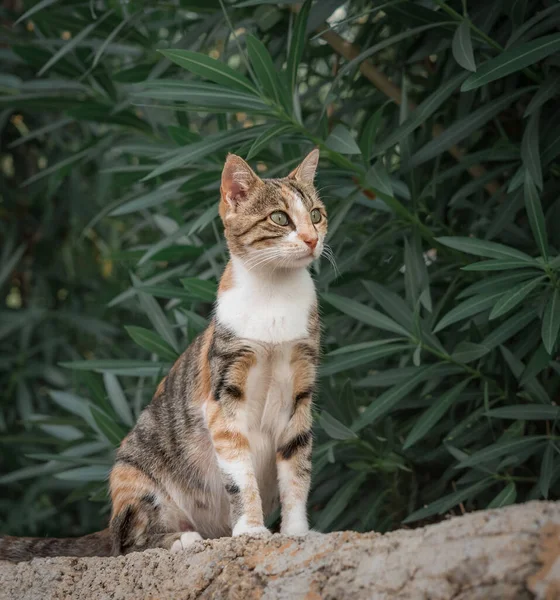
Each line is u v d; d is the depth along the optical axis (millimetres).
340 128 4719
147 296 5742
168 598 3447
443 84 4922
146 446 4574
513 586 2537
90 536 4758
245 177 4355
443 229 5465
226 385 4113
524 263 4316
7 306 9312
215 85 4727
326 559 3057
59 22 6215
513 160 5395
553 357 4930
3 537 4742
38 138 9211
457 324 5371
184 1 5898
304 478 4184
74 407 6266
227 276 4340
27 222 9477
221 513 4477
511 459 4543
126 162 8469
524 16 5125
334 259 5238
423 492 5277
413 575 2760
